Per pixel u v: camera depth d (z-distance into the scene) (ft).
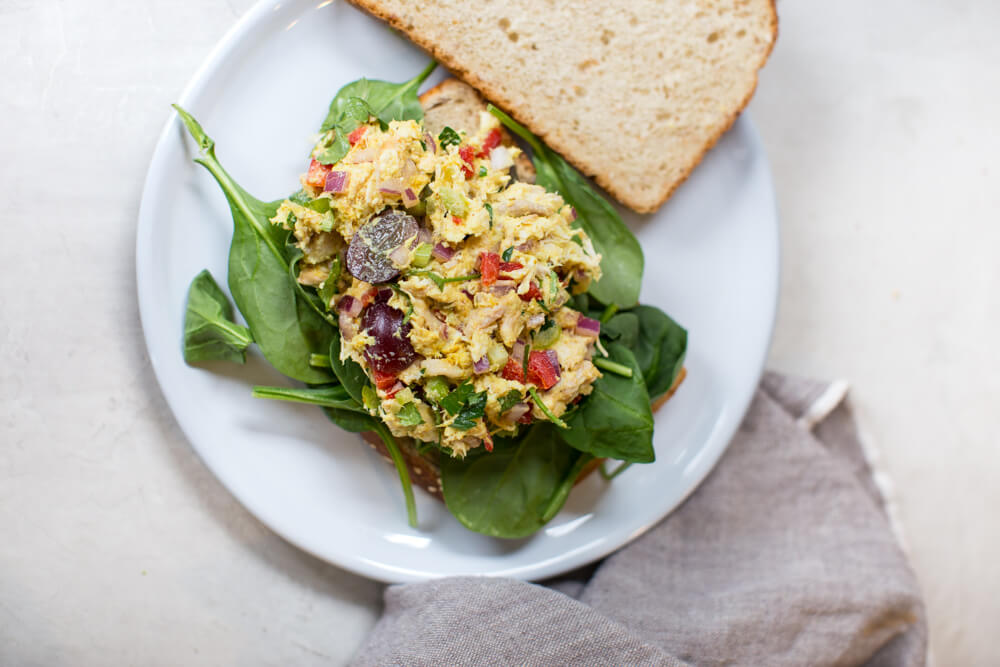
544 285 1.32
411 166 1.30
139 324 1.48
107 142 1.45
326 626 1.54
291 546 1.54
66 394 1.47
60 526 1.48
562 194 1.47
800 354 1.70
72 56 1.44
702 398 1.55
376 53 1.46
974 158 1.71
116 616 1.49
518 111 1.48
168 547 1.50
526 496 1.45
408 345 1.30
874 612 1.55
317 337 1.40
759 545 1.58
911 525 1.73
